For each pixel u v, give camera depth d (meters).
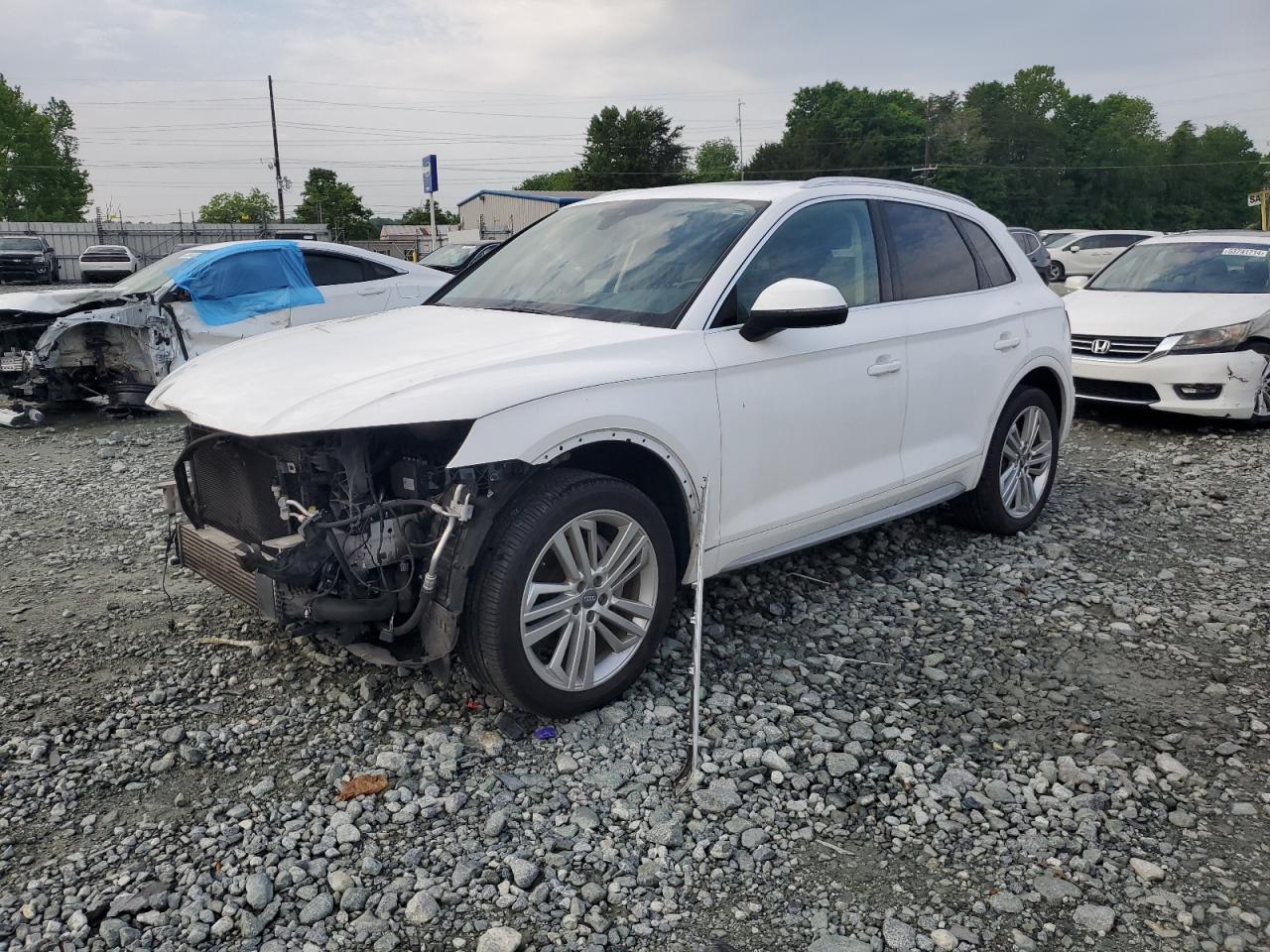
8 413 9.34
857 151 82.44
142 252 51.22
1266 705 3.55
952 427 4.74
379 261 10.61
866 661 3.88
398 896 2.50
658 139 94.00
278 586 3.04
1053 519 5.78
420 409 2.88
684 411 3.42
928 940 2.39
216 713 3.41
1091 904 2.51
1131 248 10.18
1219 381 8.05
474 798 2.91
